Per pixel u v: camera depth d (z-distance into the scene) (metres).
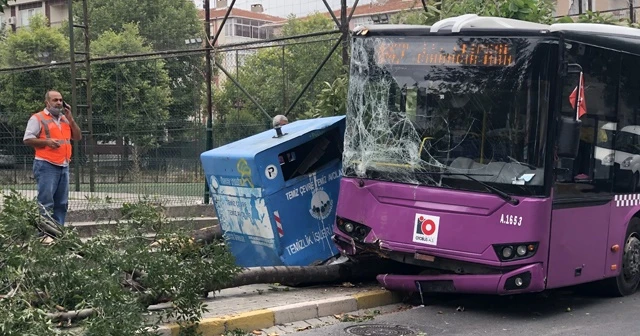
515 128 7.54
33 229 6.25
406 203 7.95
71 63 16.31
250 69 33.84
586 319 7.97
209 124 14.56
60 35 38.44
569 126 7.42
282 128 10.22
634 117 9.05
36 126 9.99
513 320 7.91
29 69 17.58
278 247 8.95
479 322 7.81
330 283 9.15
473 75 7.81
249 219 9.20
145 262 6.65
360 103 8.41
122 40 39.75
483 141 7.68
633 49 9.02
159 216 7.39
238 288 8.90
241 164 9.05
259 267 8.48
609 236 8.60
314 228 9.23
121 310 5.80
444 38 8.00
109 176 15.52
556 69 7.49
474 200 7.57
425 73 8.05
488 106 7.70
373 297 8.52
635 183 9.06
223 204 9.57
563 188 7.69
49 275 6.04
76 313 6.04
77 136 10.66
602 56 8.44
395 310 8.44
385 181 8.11
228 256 7.50
